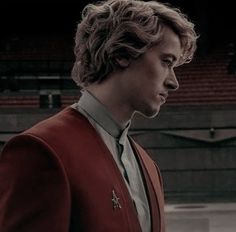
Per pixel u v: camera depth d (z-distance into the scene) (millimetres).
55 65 19984
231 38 21500
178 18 1224
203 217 11742
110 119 1269
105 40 1231
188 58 1316
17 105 18391
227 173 16094
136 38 1198
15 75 19250
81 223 1117
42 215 1098
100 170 1165
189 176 16172
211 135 16078
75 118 1239
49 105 17875
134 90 1238
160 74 1227
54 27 23016
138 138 16234
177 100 18703
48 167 1108
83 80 1301
